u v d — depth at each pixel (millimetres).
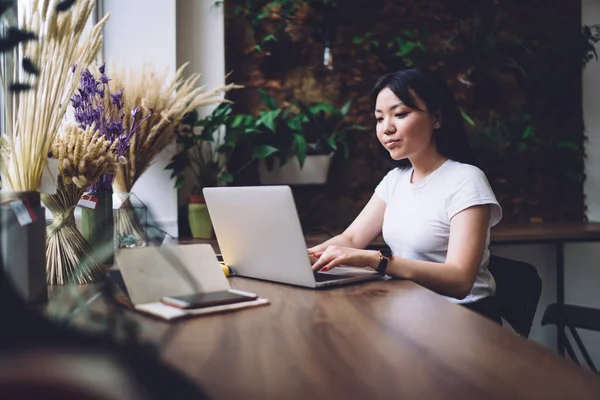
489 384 617
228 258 1439
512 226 2916
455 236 1572
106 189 1413
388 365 684
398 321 915
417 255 1725
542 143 3178
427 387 607
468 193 1608
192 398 426
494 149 3066
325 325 890
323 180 2764
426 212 1708
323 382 625
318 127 2789
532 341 792
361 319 931
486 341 791
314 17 2850
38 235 990
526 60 3143
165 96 2186
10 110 1150
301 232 1198
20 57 1129
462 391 596
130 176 2133
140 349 432
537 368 669
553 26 3197
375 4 2943
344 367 676
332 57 2887
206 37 2625
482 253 1543
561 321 1900
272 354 732
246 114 2732
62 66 1189
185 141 2459
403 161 1958
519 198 3145
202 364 690
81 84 1485
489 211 1628
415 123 1693
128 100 2090
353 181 2928
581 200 3229
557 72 3166
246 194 1282
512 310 1718
